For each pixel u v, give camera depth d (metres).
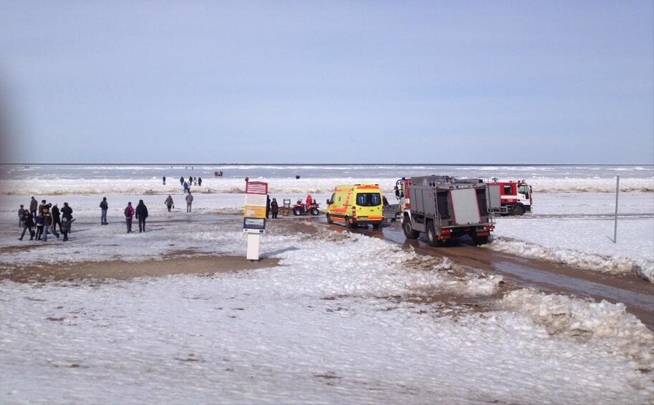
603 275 18.61
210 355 9.41
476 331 11.71
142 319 12.11
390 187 83.62
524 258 22.83
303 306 14.12
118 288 16.31
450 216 26.62
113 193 69.88
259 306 13.98
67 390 6.99
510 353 10.22
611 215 44.44
